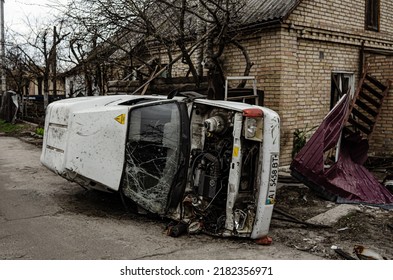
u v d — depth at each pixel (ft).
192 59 35.53
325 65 32.27
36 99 70.44
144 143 18.40
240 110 16.70
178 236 17.28
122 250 15.53
